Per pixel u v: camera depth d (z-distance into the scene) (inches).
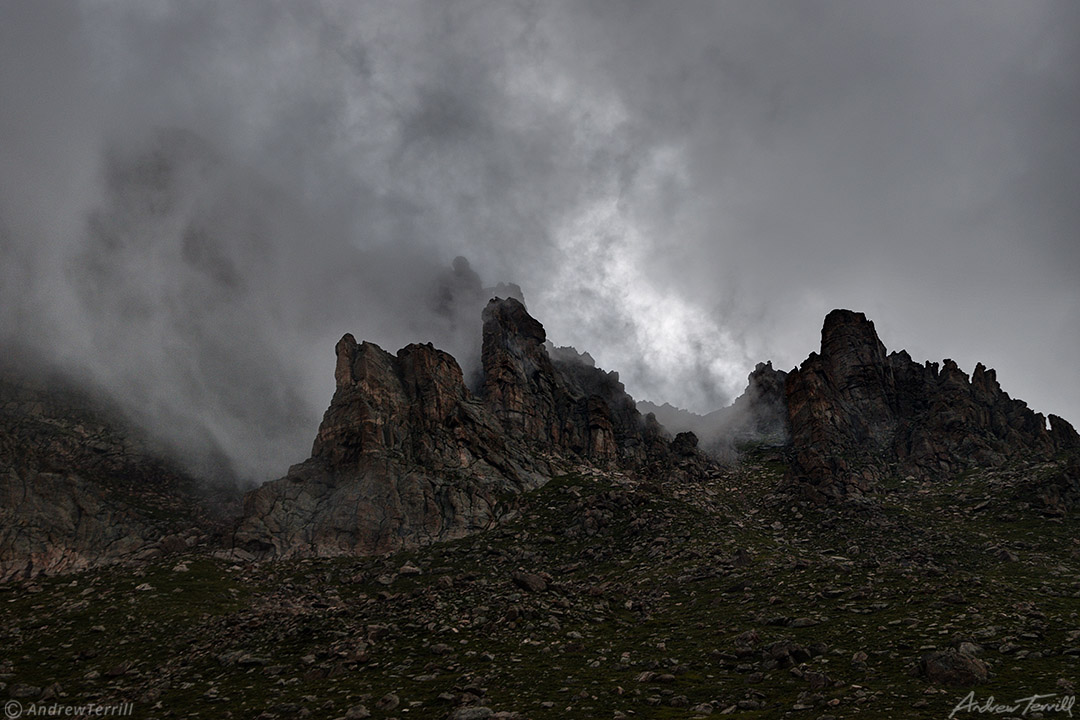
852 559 2987.2
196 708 1551.4
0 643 2240.4
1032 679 1181.1
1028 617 1611.7
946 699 1119.6
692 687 1411.2
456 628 2011.6
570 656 1759.4
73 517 3688.5
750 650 1609.3
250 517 3816.4
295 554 3592.5
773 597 2177.7
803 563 2608.3
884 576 2268.7
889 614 1809.8
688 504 3917.3
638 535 3469.5
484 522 3927.2
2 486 3597.4
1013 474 3991.1
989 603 1786.4
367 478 4065.0
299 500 4005.9
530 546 3528.5
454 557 3420.3
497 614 2145.7
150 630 2330.2
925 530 3289.9
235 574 3206.2
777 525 3705.7
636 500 3946.9
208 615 2512.3
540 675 1587.1
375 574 3213.6
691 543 3203.7
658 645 1823.3
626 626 2101.4
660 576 2773.1
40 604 2657.5
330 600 2851.9
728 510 4057.6
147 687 1782.7
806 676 1364.4
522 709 1328.7
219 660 1937.7
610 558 3257.9
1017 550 2876.5
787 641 1555.1
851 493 3981.3
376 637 1995.6
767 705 1229.7
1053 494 3410.4
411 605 2306.8
